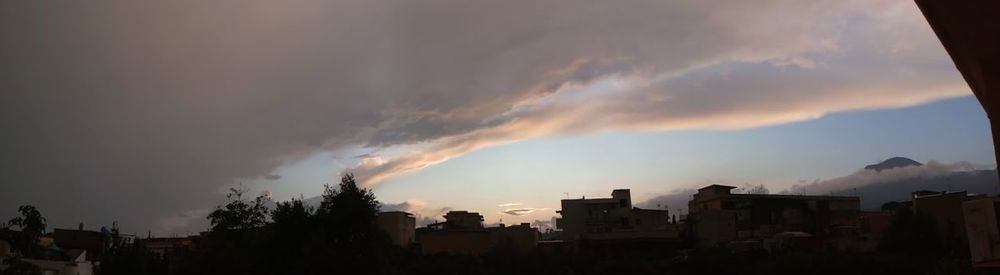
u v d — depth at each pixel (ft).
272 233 92.07
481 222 250.98
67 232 165.78
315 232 88.53
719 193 229.04
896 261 134.41
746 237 201.67
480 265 157.99
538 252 171.12
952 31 21.02
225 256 96.32
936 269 120.57
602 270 155.94
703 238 193.77
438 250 197.98
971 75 24.31
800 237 174.81
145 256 122.72
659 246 188.44
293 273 89.20
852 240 168.45
